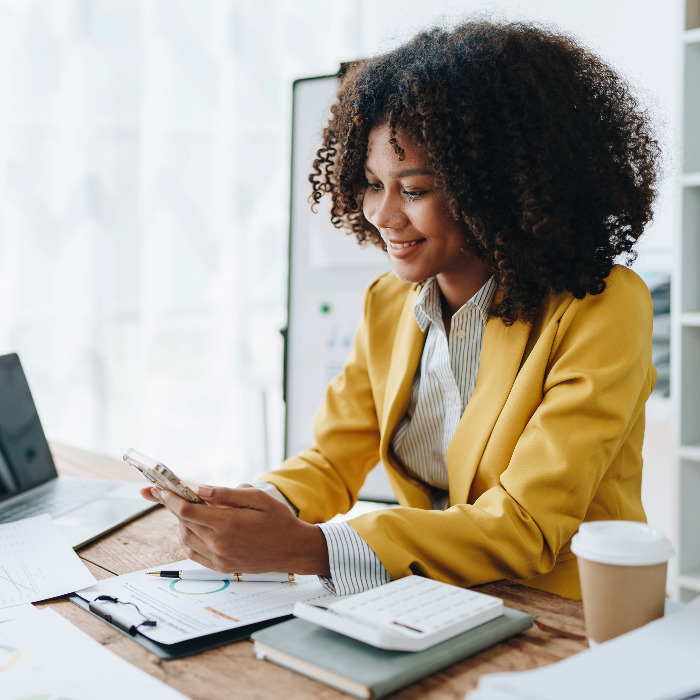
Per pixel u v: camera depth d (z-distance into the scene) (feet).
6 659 2.10
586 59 3.32
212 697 1.89
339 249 7.34
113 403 9.37
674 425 5.97
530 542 2.71
